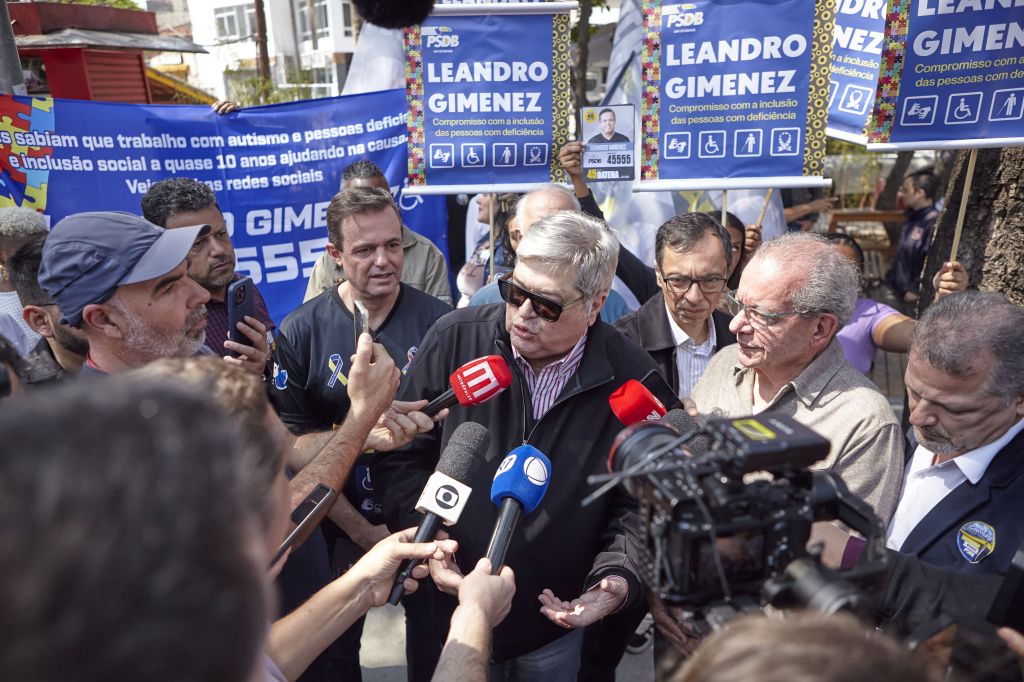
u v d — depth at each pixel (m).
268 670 1.27
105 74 8.07
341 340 3.10
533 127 4.01
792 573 1.10
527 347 2.20
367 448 2.18
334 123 5.05
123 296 2.00
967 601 1.47
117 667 0.49
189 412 0.60
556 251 2.11
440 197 5.40
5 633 0.48
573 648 2.36
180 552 0.52
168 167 4.78
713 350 3.39
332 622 1.59
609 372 2.27
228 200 4.94
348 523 2.78
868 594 1.12
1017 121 3.26
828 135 4.49
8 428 0.53
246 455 0.90
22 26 7.66
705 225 3.18
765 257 2.22
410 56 3.95
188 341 2.15
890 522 2.08
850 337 3.90
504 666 2.37
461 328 2.47
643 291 4.28
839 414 2.18
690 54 3.55
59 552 0.48
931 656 1.28
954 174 3.83
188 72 14.42
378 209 2.99
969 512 1.77
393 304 3.16
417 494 2.49
